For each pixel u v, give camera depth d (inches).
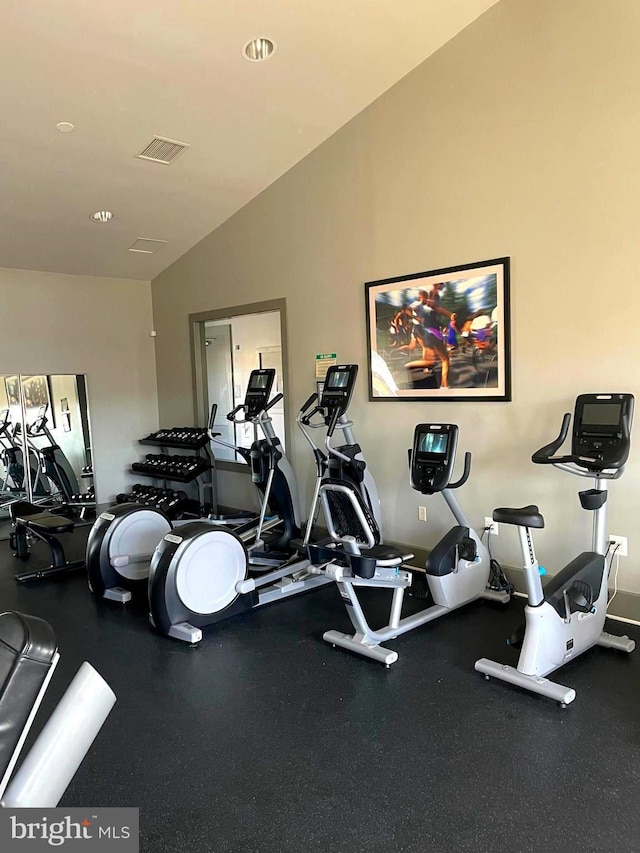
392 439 184.2
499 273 153.0
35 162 173.5
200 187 205.8
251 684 116.7
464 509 167.3
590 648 125.6
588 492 122.3
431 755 92.4
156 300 279.7
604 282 135.5
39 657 52.7
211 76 153.4
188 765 91.9
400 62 163.3
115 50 138.6
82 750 55.8
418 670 119.9
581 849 73.2
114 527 168.6
